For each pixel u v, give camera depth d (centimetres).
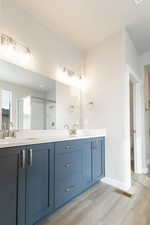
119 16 214
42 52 229
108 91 267
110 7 196
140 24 235
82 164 213
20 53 196
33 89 212
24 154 136
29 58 208
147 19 222
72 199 199
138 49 315
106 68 273
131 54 277
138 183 255
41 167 153
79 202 193
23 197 134
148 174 300
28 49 204
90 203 191
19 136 188
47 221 156
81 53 312
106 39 275
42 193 152
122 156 239
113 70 261
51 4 191
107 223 152
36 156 148
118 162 244
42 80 226
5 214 120
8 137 165
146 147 344
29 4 192
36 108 214
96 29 245
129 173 242
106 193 219
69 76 280
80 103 309
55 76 250
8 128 179
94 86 292
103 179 264
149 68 355
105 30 249
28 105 204
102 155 259
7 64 182
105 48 277
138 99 319
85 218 160
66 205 186
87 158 224
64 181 180
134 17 217
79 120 302
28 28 208
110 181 253
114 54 260
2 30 178
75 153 201
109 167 257
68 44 280
